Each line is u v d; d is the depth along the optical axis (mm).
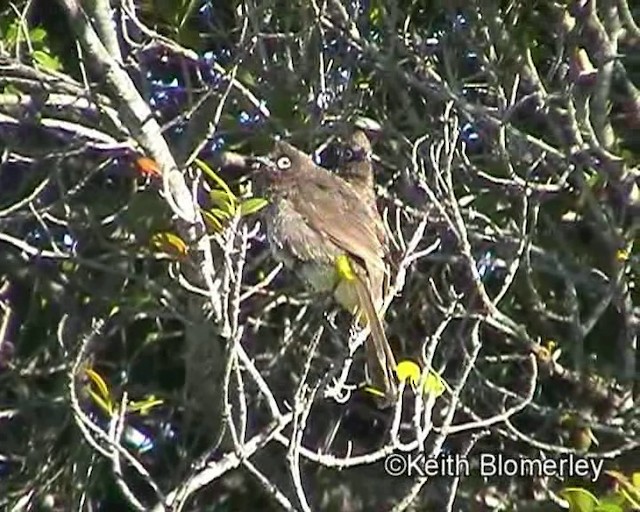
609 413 13766
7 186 14273
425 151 13258
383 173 13672
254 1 12945
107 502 14844
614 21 13523
